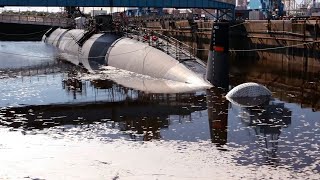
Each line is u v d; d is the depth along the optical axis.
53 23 73.44
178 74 27.58
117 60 36.97
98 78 30.19
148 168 11.89
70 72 33.66
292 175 11.16
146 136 15.15
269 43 41.47
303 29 35.12
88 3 41.78
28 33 73.38
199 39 55.88
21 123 17.64
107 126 16.81
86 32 48.97
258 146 13.66
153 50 32.88
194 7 45.25
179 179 11.08
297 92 24.03
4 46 59.44
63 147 14.03
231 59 44.94
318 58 33.59
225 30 24.20
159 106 20.41
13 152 13.59
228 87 24.89
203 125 16.53
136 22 67.50
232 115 18.19
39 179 11.38
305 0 66.81
